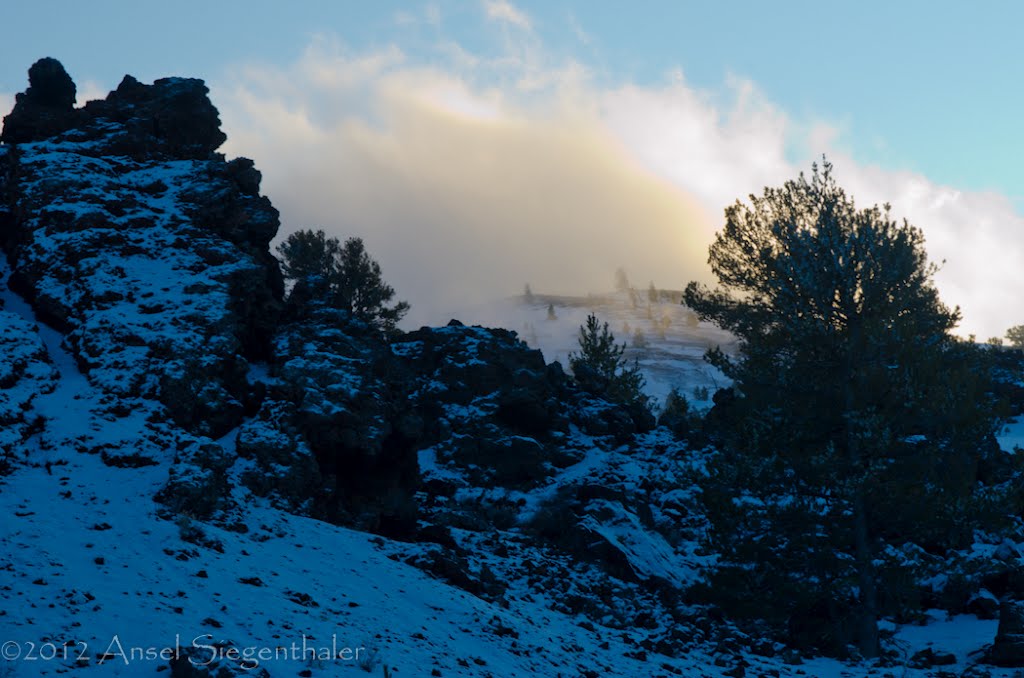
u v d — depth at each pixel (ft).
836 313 86.58
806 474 81.41
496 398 128.06
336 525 76.84
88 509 58.75
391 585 61.98
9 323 81.71
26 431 68.44
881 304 85.87
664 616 81.25
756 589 77.71
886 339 81.46
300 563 61.21
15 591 42.06
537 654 55.88
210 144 121.49
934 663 69.62
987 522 78.02
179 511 61.05
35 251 91.45
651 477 121.70
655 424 148.15
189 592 47.67
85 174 100.07
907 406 80.07
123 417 72.84
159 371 76.74
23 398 72.08
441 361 134.62
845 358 84.69
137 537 54.95
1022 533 103.30
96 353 78.79
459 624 57.62
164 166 108.78
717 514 81.10
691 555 100.63
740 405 87.40
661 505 113.29
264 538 63.82
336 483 79.15
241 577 52.90
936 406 78.28
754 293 89.97
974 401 79.61
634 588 89.35
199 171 105.60
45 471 64.54
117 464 66.90
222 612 45.85
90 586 44.91
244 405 81.25
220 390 78.13
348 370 85.66
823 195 87.20
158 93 120.57
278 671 39.55
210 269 90.33
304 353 86.53
